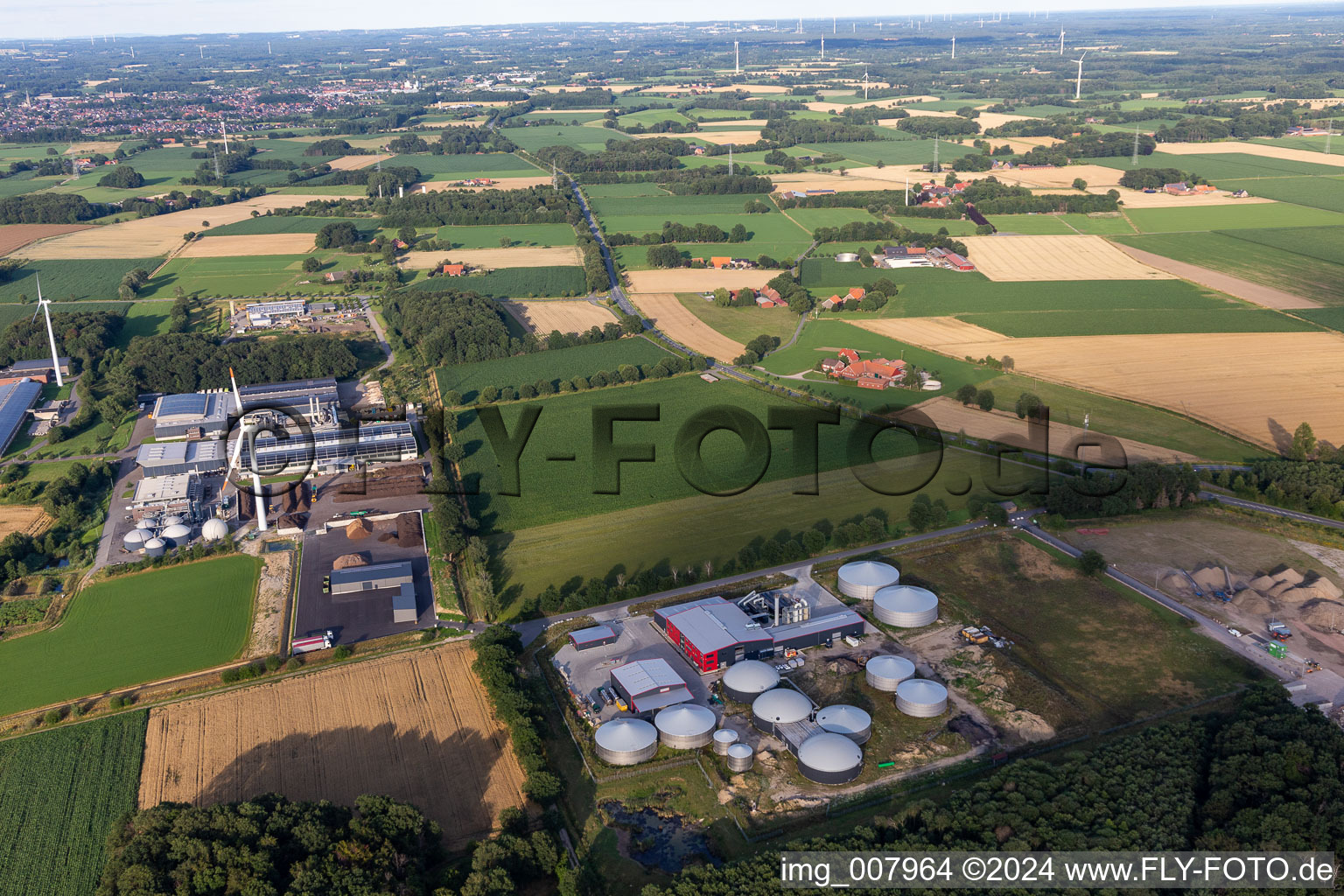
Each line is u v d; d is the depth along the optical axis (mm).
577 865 111938
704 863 112125
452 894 103438
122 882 101875
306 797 121562
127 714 138000
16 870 111312
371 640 155250
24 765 127938
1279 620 157625
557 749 132000
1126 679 143500
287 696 141500
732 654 148500
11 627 161750
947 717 136375
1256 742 119875
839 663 149000
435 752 129750
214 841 105188
